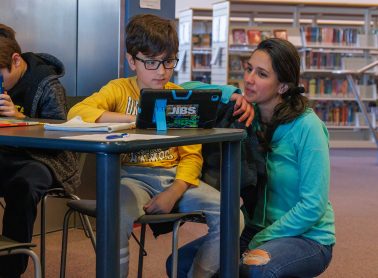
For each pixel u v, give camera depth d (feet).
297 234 5.67
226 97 5.91
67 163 6.05
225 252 4.89
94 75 11.10
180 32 27.25
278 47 5.74
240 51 26.12
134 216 5.04
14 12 10.75
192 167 5.59
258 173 5.83
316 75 27.71
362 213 12.99
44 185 5.65
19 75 6.82
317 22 29.35
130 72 10.96
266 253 5.39
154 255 9.33
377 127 27.48
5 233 5.70
